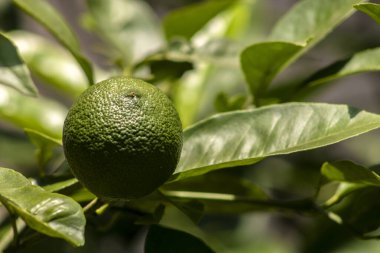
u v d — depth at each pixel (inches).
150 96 19.5
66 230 18.3
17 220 22.2
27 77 23.1
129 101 19.3
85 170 19.4
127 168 19.2
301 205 23.1
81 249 34.0
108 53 31.2
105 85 19.6
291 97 24.9
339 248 30.0
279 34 25.1
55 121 28.8
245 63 24.2
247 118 22.0
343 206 23.7
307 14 25.0
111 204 21.6
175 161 19.7
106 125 19.2
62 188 21.0
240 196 24.9
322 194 27.4
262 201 23.3
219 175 24.7
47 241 32.4
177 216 27.0
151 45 30.7
